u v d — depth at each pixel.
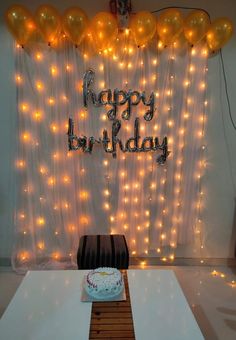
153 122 2.21
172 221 2.37
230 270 2.47
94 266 1.88
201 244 2.47
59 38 2.05
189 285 2.23
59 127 2.18
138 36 1.95
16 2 2.05
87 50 2.08
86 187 2.29
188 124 2.21
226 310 1.94
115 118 2.19
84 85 2.11
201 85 2.16
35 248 2.35
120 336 1.15
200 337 1.15
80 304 1.33
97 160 2.25
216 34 1.98
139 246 2.40
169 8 2.04
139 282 1.52
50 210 2.30
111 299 1.37
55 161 2.22
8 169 2.29
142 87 2.14
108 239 2.08
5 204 2.35
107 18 1.88
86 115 2.17
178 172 2.29
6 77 2.15
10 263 2.45
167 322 1.23
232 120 2.27
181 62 2.12
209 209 2.42
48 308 1.30
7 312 1.27
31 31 1.98
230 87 2.21
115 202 2.32
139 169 2.28
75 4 2.07
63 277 1.54
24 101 2.13
